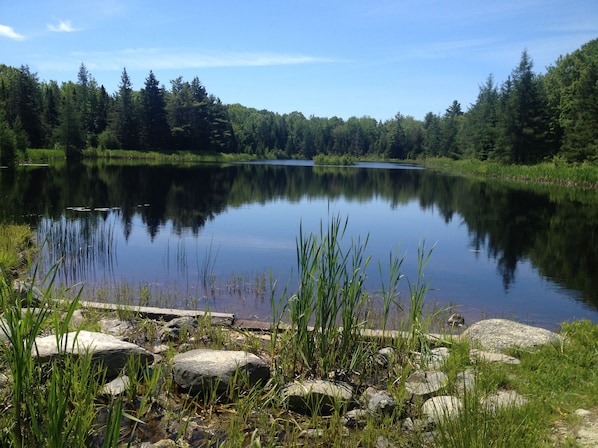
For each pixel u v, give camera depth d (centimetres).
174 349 501
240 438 337
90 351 392
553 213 2050
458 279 982
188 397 393
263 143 10088
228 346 508
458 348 488
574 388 413
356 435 353
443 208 2197
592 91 4853
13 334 289
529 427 336
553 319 748
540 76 7606
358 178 4247
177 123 7256
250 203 2177
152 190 2553
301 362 465
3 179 2719
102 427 344
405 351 491
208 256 1110
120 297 751
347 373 451
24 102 5469
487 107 6719
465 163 6159
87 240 1241
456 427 305
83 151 5900
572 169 3909
